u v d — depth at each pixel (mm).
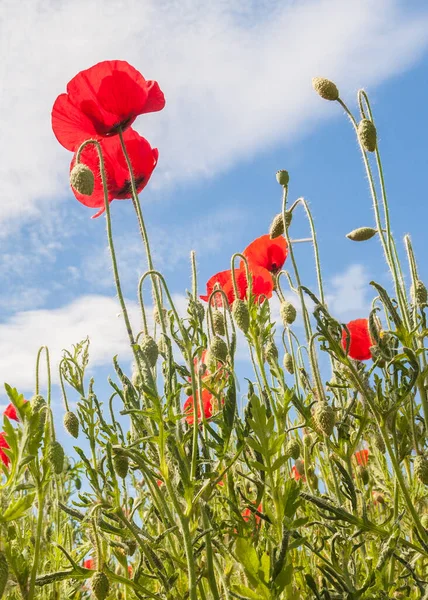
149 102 783
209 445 634
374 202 703
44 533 712
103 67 748
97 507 601
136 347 623
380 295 648
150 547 621
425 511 766
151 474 620
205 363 715
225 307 702
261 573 560
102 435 669
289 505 586
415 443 660
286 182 781
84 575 598
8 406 958
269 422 592
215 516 703
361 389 635
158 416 591
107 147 785
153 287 676
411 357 625
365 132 692
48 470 566
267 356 709
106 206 667
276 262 902
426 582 632
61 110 757
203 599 617
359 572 712
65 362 679
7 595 571
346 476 655
